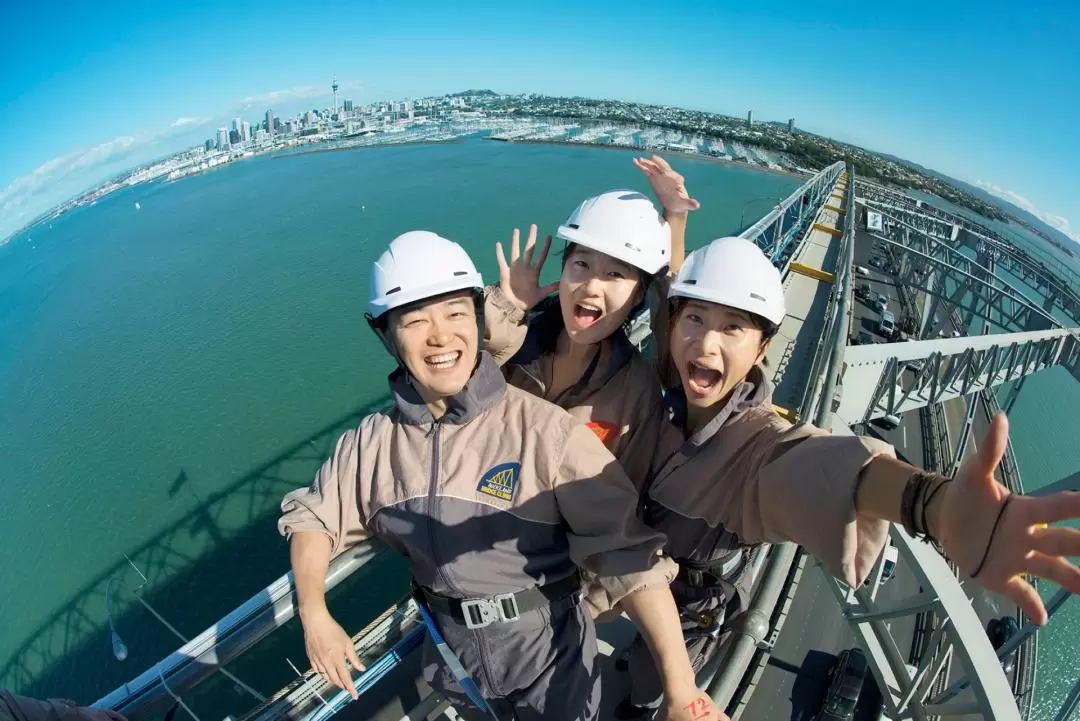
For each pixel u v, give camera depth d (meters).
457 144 159.12
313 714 2.99
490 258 59.19
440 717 3.78
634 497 2.33
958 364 15.38
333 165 126.62
